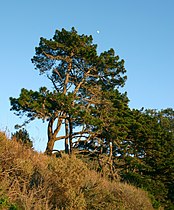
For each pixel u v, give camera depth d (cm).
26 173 1306
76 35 3812
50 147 3559
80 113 3356
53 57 3866
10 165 1299
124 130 3581
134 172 3525
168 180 3784
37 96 3378
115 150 3712
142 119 3850
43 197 1273
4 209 1079
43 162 1477
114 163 3662
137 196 2208
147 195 2680
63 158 1469
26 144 1578
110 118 3584
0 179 1226
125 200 2020
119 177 3167
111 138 3541
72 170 1395
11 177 1266
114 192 2008
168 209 3350
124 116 3788
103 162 3494
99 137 3678
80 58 3884
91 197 1485
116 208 1725
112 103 3728
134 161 3581
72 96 3416
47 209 1185
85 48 3778
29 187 1274
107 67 3928
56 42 3794
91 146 3806
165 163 3756
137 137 3697
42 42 3847
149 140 3719
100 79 4031
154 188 3388
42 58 3962
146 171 3762
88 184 1497
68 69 3962
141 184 3325
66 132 3775
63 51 3888
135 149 3788
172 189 3694
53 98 3341
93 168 3017
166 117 6419
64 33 3853
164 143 3938
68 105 3353
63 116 3544
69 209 1291
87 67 3962
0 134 1363
